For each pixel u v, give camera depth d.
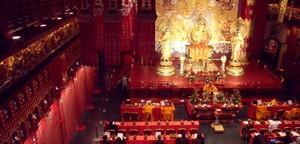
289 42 26.23
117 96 23.55
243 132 17.41
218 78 22.23
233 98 20.02
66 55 17.00
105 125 16.77
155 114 19.36
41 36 11.85
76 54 19.14
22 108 11.65
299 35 24.75
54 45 14.70
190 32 24.28
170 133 16.44
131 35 24.25
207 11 25.55
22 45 10.13
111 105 22.03
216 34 26.36
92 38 17.89
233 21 25.95
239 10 25.58
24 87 11.84
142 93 21.92
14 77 10.76
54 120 14.95
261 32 25.91
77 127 18.95
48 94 14.44
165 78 23.14
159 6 25.39
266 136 15.46
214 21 25.94
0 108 10.05
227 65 25.55
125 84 24.23
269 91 22.03
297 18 23.78
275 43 28.06
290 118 19.30
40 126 13.22
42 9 13.91
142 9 17.34
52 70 15.01
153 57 18.23
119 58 18.16
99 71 27.73
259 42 26.27
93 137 17.94
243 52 26.42
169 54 23.88
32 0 12.84
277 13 26.19
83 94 20.94
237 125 19.17
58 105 15.54
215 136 17.89
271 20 26.42
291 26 24.77
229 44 26.64
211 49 24.36
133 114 19.19
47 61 14.14
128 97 23.33
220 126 18.47
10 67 10.45
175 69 24.86
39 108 13.35
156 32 26.20
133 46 24.64
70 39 17.58
